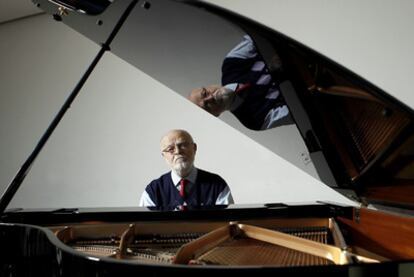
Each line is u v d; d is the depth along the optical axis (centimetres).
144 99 360
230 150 316
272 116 143
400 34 244
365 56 256
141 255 142
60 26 403
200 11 100
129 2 111
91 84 385
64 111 160
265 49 107
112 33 141
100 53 164
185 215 168
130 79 367
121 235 161
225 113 165
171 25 115
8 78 429
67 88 396
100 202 375
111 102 375
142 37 134
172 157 239
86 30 151
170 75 157
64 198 391
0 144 429
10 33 431
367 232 155
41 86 410
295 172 287
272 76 118
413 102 238
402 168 131
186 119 338
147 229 162
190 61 134
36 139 407
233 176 314
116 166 370
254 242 154
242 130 177
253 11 305
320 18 275
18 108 421
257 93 134
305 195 283
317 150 145
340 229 157
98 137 379
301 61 106
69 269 101
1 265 133
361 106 116
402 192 141
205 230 167
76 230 159
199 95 161
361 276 86
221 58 123
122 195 366
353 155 140
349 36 263
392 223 140
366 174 143
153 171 353
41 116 407
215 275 86
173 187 244
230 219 170
